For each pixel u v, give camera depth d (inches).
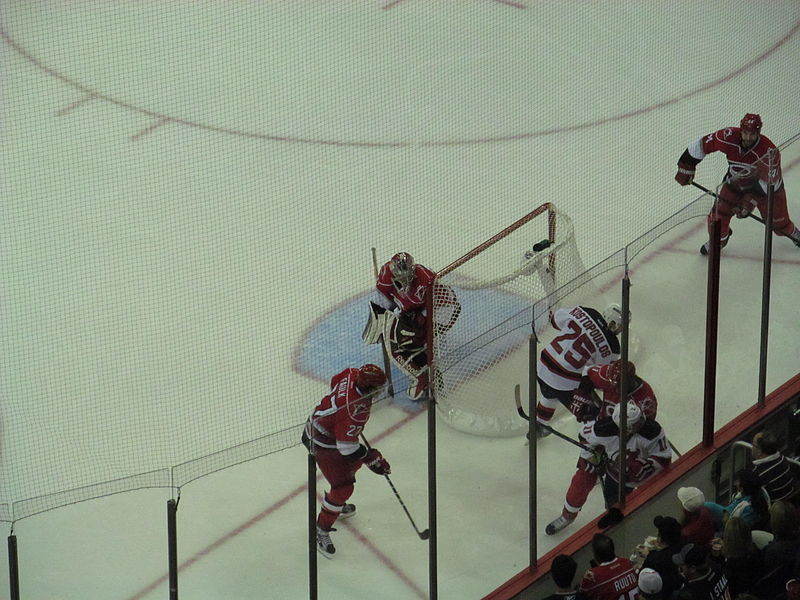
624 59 1464.1
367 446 708.0
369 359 970.1
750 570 690.8
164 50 1549.0
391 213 1194.6
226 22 1608.0
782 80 1406.3
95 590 705.6
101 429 910.4
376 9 1625.2
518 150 1298.0
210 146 1337.4
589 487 756.0
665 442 795.4
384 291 868.6
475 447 743.1
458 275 953.5
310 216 1193.4
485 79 1444.4
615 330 777.6
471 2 1630.2
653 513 800.9
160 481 679.1
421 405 700.7
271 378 959.0
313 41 1556.3
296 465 719.7
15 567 646.5
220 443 891.4
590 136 1316.4
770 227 836.6
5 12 1643.7
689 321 816.3
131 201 1235.2
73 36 1584.6
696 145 1018.7
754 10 1558.8
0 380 970.7
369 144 1325.0
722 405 863.1
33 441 899.4
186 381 959.6
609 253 1115.9
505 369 742.5
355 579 724.7
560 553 752.3
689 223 820.0
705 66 1441.9
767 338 858.1
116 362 987.3
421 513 725.9
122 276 1107.9
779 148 861.8
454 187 1232.8
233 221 1190.3
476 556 740.7
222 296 1069.8
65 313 1056.8
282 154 1314.0
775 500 766.5
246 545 721.6
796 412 866.1
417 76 1462.8
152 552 716.7
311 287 1075.3
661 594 681.6
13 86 1482.5
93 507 712.4
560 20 1572.3
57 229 1190.3
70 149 1343.5
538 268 891.4
